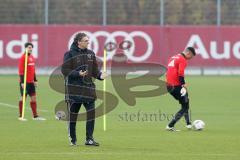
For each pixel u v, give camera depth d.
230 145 54.81
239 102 96.56
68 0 156.50
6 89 113.62
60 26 151.50
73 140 54.06
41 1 155.62
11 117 76.69
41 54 151.25
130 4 157.38
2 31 150.50
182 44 153.12
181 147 53.59
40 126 68.06
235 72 153.50
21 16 155.62
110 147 53.34
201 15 158.12
